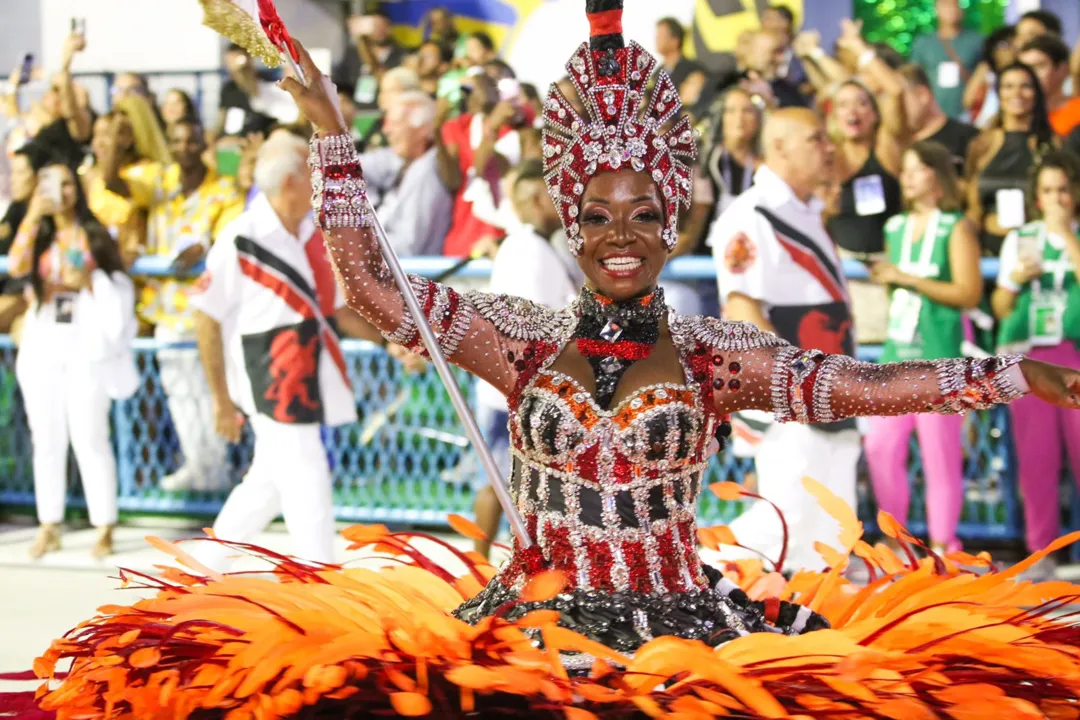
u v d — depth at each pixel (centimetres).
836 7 948
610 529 271
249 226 648
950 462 717
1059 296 721
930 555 326
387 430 859
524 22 1041
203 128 925
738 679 221
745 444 677
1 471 957
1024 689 246
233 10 281
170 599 267
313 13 1042
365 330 686
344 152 278
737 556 641
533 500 279
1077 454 721
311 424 649
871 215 772
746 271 639
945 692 230
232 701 235
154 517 907
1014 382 263
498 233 826
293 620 249
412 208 856
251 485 660
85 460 805
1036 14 838
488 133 848
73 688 256
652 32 955
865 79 796
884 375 272
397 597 299
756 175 651
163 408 902
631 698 222
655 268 279
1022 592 283
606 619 264
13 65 1073
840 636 245
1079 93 792
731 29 945
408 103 867
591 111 278
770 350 281
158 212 901
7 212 911
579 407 274
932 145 721
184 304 881
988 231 757
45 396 810
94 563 797
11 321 931
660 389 274
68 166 810
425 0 1045
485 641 235
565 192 280
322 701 232
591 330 279
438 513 855
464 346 283
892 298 734
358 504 872
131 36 1051
